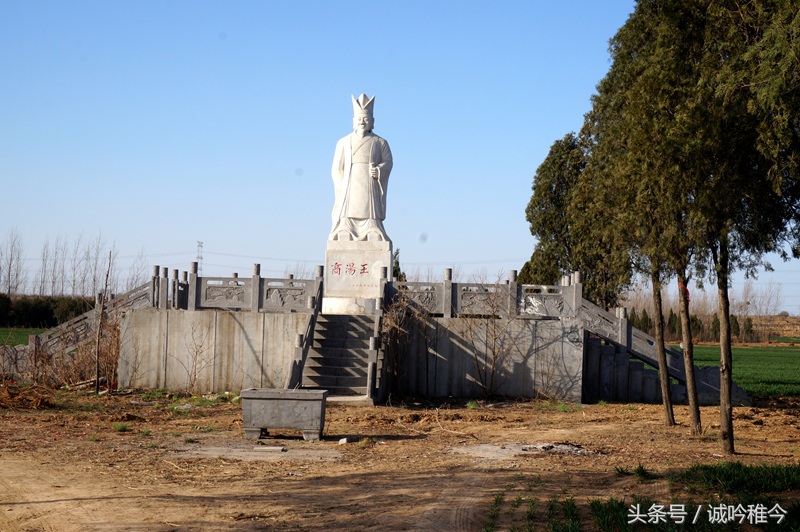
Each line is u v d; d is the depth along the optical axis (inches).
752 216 611.5
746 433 765.9
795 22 510.9
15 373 1059.3
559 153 1606.8
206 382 1008.9
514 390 1026.7
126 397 957.2
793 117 551.5
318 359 952.3
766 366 1963.6
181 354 1016.9
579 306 1043.3
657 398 1063.6
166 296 1042.7
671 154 587.2
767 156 559.5
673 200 611.2
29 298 2192.4
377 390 912.9
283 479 494.0
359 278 1112.8
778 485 458.9
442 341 1032.8
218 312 1015.0
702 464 538.9
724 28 591.8
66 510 412.5
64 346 1059.3
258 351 1005.2
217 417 808.9
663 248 650.2
